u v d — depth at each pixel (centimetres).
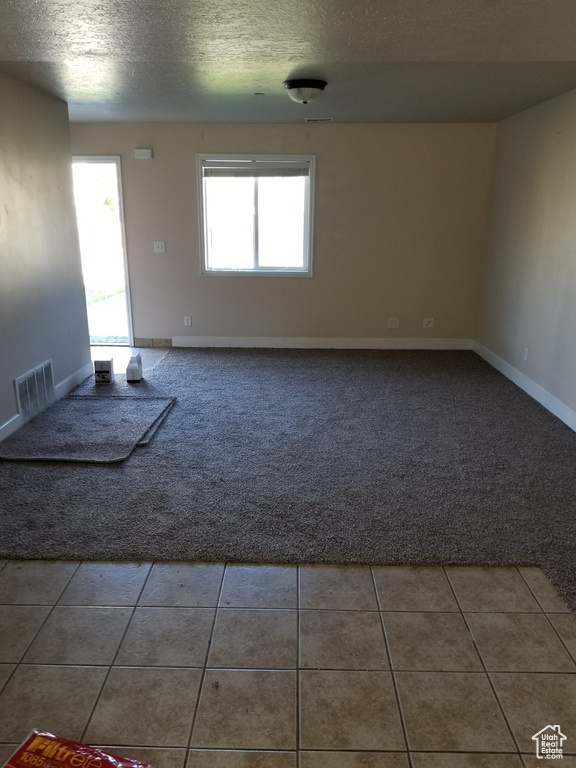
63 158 435
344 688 177
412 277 596
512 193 509
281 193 585
